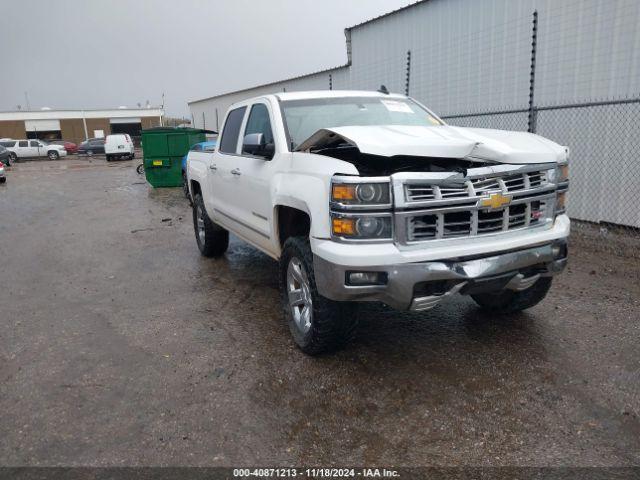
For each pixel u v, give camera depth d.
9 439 2.91
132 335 4.33
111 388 3.45
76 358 3.92
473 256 3.20
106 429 2.98
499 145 3.42
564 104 7.15
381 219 3.09
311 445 2.79
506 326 4.21
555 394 3.19
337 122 4.47
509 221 3.40
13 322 4.72
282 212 4.11
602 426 2.86
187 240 8.12
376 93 5.09
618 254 6.11
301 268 3.77
